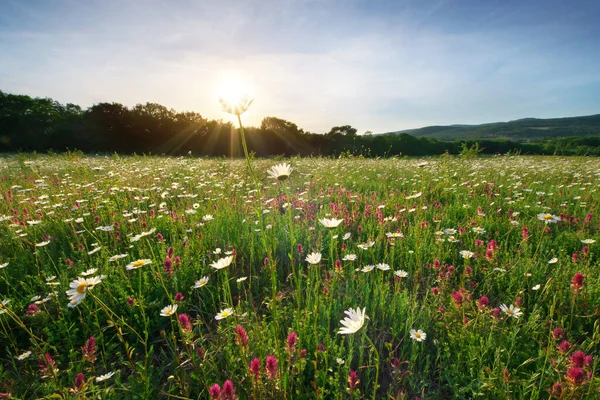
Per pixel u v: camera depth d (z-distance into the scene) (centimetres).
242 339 191
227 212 512
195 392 208
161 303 295
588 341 237
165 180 857
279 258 391
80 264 359
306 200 582
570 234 411
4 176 951
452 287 315
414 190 704
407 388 211
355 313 153
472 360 213
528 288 299
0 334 273
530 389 195
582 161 1288
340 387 204
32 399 209
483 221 476
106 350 255
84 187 684
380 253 400
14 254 392
